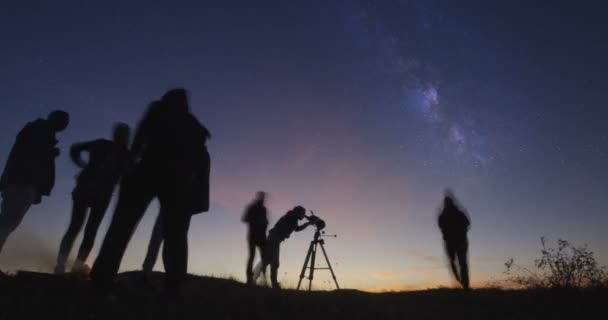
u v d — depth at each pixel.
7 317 2.68
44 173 4.93
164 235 3.72
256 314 3.55
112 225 3.40
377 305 4.77
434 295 6.57
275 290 5.83
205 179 3.97
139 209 3.48
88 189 5.02
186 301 3.70
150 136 3.62
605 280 6.82
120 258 3.36
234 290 5.22
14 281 3.77
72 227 5.00
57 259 4.92
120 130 5.36
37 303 3.06
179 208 3.68
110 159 5.16
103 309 3.02
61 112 5.21
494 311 5.07
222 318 3.29
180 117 3.80
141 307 3.26
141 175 3.50
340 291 6.73
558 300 5.73
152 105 3.74
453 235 7.46
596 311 4.90
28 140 4.86
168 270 3.69
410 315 4.48
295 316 3.74
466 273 7.21
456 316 4.65
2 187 4.70
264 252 8.37
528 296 6.18
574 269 7.05
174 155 3.63
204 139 3.99
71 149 5.15
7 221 4.58
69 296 3.36
